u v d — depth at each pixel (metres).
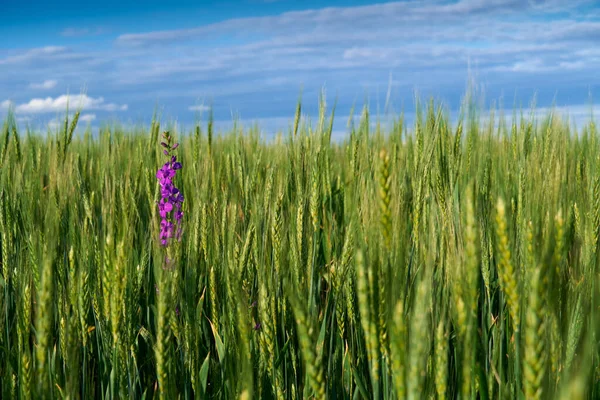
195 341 2.73
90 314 3.17
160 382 1.93
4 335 3.17
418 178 3.59
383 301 1.87
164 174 4.24
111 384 2.56
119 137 8.33
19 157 6.10
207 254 3.61
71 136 5.57
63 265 3.01
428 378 1.97
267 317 2.38
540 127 5.46
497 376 2.19
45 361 1.75
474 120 4.68
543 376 1.39
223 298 3.13
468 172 4.12
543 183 3.27
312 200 3.72
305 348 1.62
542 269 1.39
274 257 3.03
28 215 3.88
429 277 1.96
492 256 3.19
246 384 1.95
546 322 1.80
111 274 2.25
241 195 5.04
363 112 5.46
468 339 1.62
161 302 1.94
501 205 1.76
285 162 5.63
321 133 5.40
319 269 3.69
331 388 2.74
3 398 2.39
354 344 3.06
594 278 2.30
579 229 3.14
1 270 3.76
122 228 2.89
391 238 1.92
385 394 2.18
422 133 4.83
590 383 1.98
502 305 2.99
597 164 4.39
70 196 4.61
